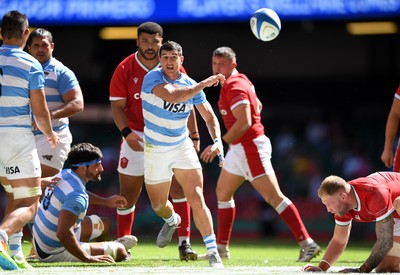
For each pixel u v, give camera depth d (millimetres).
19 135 27688
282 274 25469
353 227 65562
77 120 89688
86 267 29000
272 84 85062
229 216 38094
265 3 61250
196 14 61438
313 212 71312
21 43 28031
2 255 26203
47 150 34906
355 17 60156
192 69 81688
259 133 37781
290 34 82188
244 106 36500
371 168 83062
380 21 73312
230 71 37531
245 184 71625
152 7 62000
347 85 85000
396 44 81312
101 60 84188
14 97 27516
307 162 76750
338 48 82312
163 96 28750
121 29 78625
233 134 36531
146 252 41594
